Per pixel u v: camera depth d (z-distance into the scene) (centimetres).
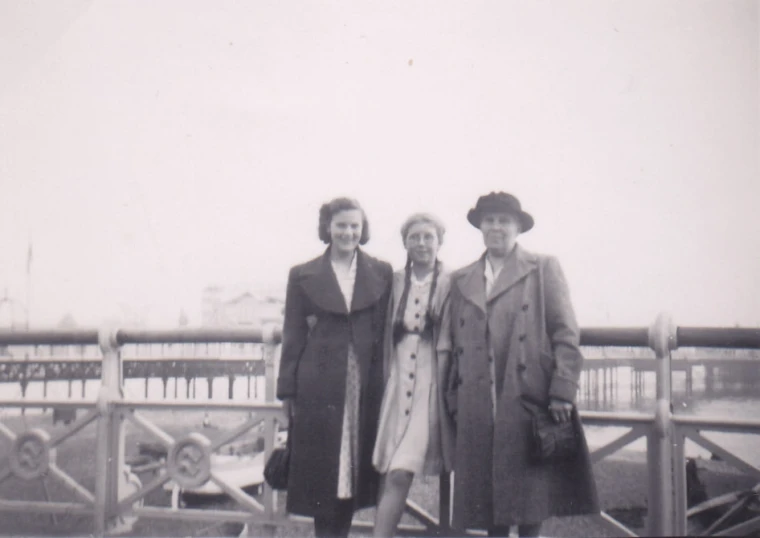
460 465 266
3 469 363
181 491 371
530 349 265
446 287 283
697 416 279
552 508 263
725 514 297
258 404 332
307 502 284
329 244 301
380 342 288
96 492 351
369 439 287
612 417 286
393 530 270
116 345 356
